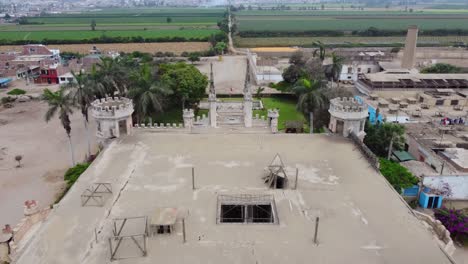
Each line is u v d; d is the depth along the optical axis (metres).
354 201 29.69
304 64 107.88
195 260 23.12
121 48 179.00
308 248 24.22
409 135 64.88
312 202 29.41
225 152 38.75
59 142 71.31
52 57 135.25
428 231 26.41
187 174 33.91
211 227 26.30
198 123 62.03
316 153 38.62
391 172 48.84
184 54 161.75
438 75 99.38
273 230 26.02
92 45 184.50
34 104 95.69
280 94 102.19
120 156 37.78
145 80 61.50
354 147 40.31
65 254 23.75
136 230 25.83
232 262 22.97
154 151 39.06
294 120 78.25
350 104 44.78
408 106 84.00
